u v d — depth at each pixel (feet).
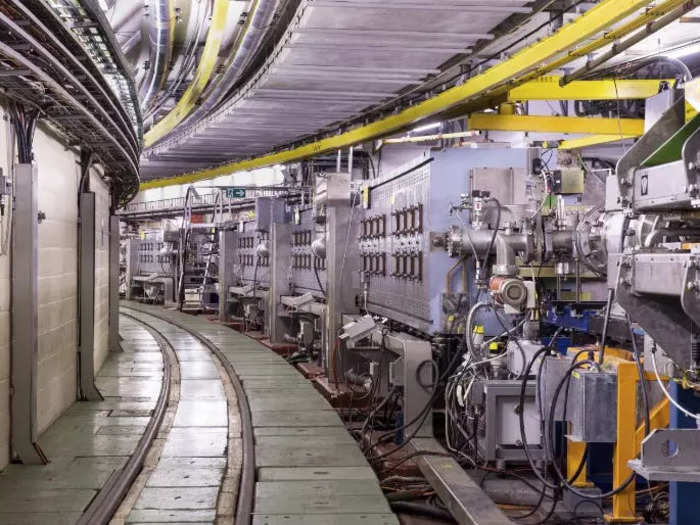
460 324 24.14
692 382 11.42
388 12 22.06
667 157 10.11
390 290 30.66
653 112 13.58
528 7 21.72
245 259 63.62
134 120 31.78
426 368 23.76
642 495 17.95
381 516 16.28
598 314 20.31
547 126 35.14
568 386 16.29
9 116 19.02
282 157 52.65
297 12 24.13
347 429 24.97
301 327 43.04
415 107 33.22
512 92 31.73
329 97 34.53
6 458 19.45
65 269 26.55
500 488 19.83
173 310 75.77
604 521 17.35
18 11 12.93
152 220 103.04
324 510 16.62
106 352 41.52
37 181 20.17
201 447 22.12
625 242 12.13
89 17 17.54
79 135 24.62
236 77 36.99
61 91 16.85
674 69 33.40
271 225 50.96
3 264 18.80
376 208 33.53
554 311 23.07
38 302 22.24
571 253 21.16
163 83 44.91
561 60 24.99
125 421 24.95
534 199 21.94
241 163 59.77
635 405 15.57
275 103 36.01
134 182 40.96
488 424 20.01
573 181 21.07
